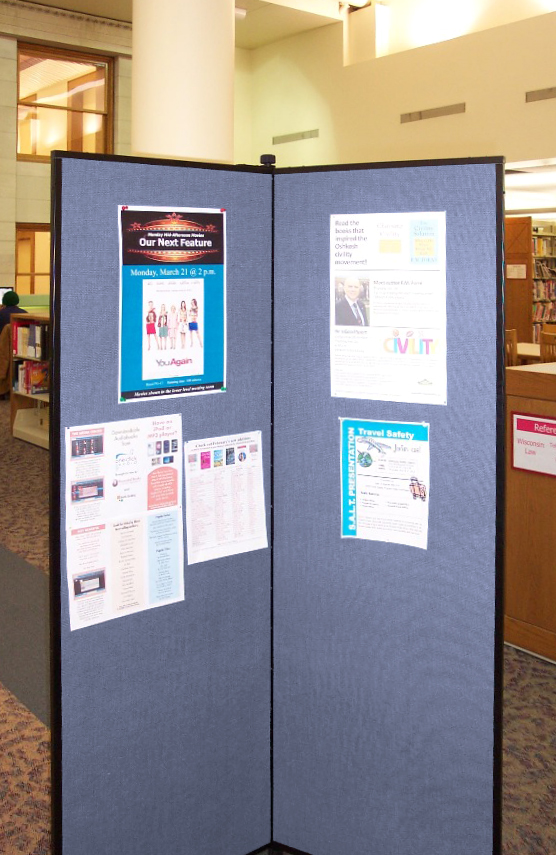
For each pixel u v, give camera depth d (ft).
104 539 5.83
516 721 9.39
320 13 35.70
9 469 22.36
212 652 6.53
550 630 10.91
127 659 6.06
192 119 17.99
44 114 37.93
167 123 17.99
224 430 6.35
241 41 39.68
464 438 5.86
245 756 6.88
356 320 6.13
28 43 36.63
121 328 5.71
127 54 38.73
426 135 33.53
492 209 5.58
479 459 5.82
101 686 5.95
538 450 10.75
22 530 16.93
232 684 6.69
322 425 6.39
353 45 36.94
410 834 6.47
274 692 6.96
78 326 5.53
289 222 6.31
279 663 6.89
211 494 6.35
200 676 6.48
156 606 6.15
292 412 6.52
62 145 38.65
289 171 6.26
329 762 6.76
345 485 6.35
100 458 5.74
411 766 6.38
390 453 6.14
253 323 6.40
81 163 5.41
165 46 17.80
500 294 5.62
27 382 25.95
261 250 6.37
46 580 14.12
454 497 5.95
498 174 5.54
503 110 30.55
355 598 6.44
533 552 11.00
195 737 6.53
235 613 6.63
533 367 11.32
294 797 7.00
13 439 26.61
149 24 17.87
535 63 29.35
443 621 6.09
